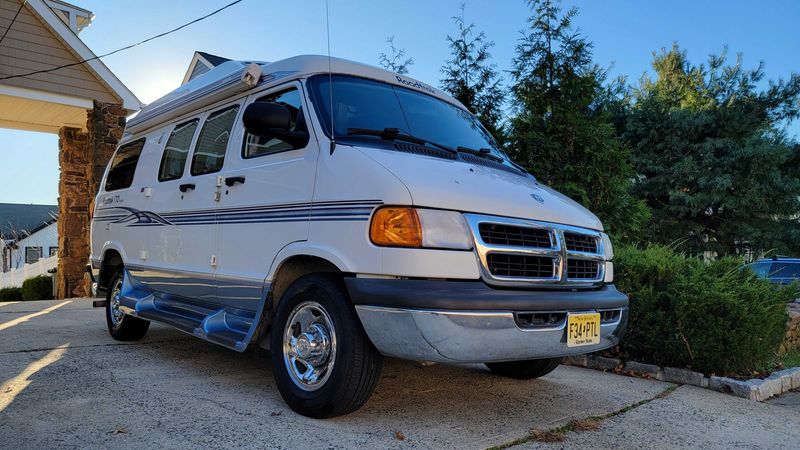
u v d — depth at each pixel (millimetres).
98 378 4309
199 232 4578
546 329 3203
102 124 12023
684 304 4859
